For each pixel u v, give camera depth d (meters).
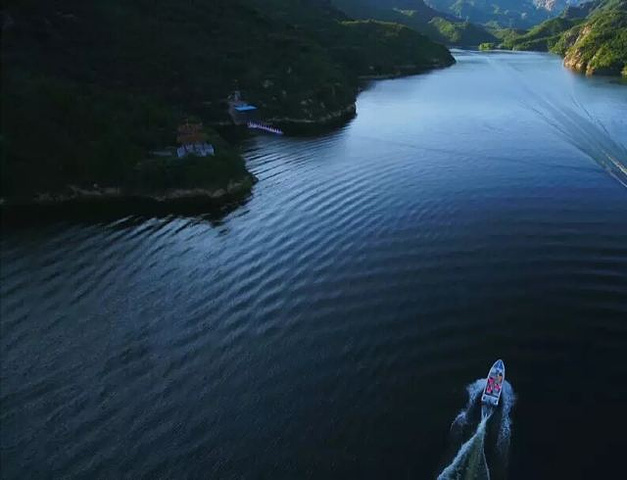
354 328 44.97
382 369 40.22
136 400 38.09
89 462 33.44
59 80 87.56
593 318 45.47
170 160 79.75
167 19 130.25
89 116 81.00
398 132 113.25
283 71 137.25
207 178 77.12
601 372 39.59
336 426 35.34
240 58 133.75
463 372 39.72
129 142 81.25
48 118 78.38
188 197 76.25
